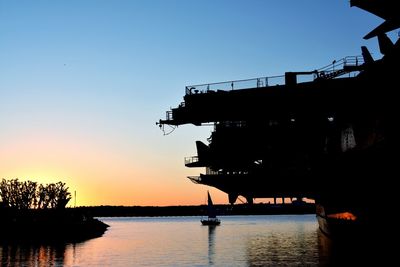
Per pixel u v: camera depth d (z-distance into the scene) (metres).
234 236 103.31
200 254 59.88
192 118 47.75
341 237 46.22
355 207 38.81
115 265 48.84
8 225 88.00
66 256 56.66
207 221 195.62
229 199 59.97
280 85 45.09
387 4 30.61
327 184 50.31
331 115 48.62
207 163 57.47
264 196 60.16
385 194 31.12
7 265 47.66
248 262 47.78
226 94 46.56
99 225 144.25
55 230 91.69
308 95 43.91
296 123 51.38
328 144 49.59
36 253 59.84
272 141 53.38
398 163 29.14
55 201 107.00
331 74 42.78
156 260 53.25
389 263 30.44
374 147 32.72
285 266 41.78
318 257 47.03
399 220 28.80
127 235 116.31
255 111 46.28
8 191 102.94
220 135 55.41
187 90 48.00
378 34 34.97
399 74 29.22
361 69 40.69
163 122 48.69
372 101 33.28
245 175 56.38
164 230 153.62
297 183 55.22
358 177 37.41
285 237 90.56
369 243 34.78
